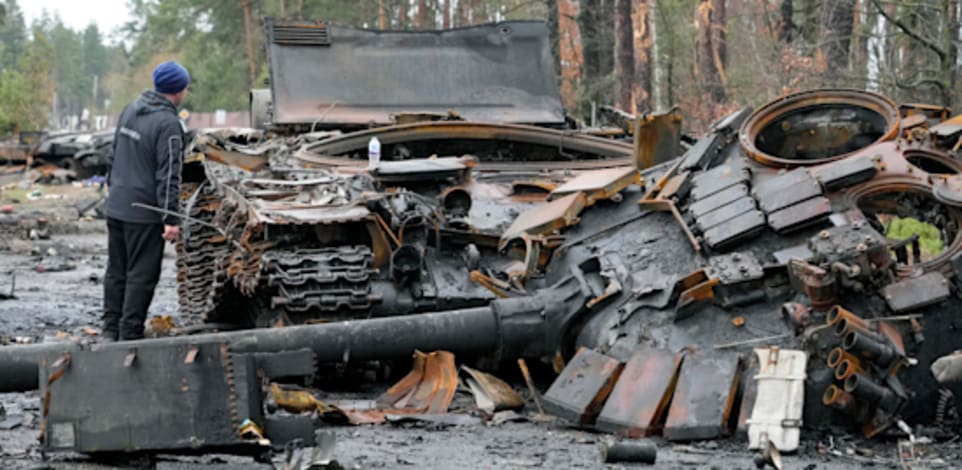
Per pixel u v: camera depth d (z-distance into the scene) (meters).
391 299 10.65
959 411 8.48
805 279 8.52
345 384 10.80
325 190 11.45
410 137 14.14
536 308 9.93
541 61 17.53
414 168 11.87
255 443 7.02
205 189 14.58
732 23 43.66
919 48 26.45
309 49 17.03
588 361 9.22
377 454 7.83
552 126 17.08
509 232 11.05
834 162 9.56
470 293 10.73
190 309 14.72
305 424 7.26
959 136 9.44
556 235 10.72
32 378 8.37
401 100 16.84
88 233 31.77
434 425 8.98
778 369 8.35
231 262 11.72
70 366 7.08
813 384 8.40
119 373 7.05
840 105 10.30
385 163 12.15
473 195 12.19
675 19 43.69
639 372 8.91
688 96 37.00
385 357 9.73
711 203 9.80
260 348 9.38
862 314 8.56
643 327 9.35
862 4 31.20
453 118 15.59
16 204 40.25
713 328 9.04
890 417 8.25
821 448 8.20
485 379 9.85
